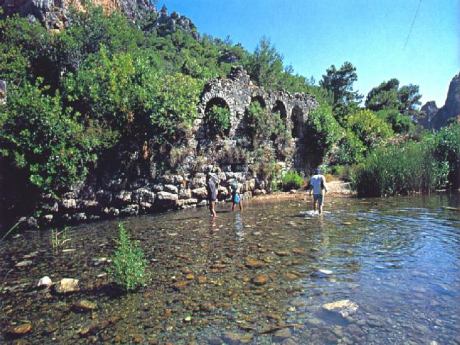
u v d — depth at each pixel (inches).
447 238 295.6
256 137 735.7
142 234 371.2
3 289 220.7
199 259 263.3
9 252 322.7
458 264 227.6
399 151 668.7
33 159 450.0
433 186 639.1
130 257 215.0
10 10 1311.5
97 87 527.8
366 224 367.9
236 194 529.7
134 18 2972.4
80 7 1461.6
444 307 164.6
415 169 623.8
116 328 160.6
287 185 767.1
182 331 154.5
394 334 141.9
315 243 294.8
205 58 2379.4
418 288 188.5
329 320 156.3
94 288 214.5
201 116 644.7
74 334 157.3
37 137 450.0
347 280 204.8
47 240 372.2
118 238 358.6
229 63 2220.7
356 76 2508.6
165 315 171.3
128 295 199.2
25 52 737.0
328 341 138.9
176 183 579.8
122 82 539.8
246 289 198.7
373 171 614.9
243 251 279.1
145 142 553.9
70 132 466.6
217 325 158.2
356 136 1081.4
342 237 312.7
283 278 213.3
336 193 674.8
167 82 591.5
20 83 657.0
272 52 1446.9
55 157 452.1
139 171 544.4
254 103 751.1
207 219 454.9
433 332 142.3
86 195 488.1
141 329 158.4
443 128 735.1
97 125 504.7
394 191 620.4
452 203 499.2
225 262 251.9
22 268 266.4
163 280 220.7
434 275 208.1
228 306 177.6
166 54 2036.2
